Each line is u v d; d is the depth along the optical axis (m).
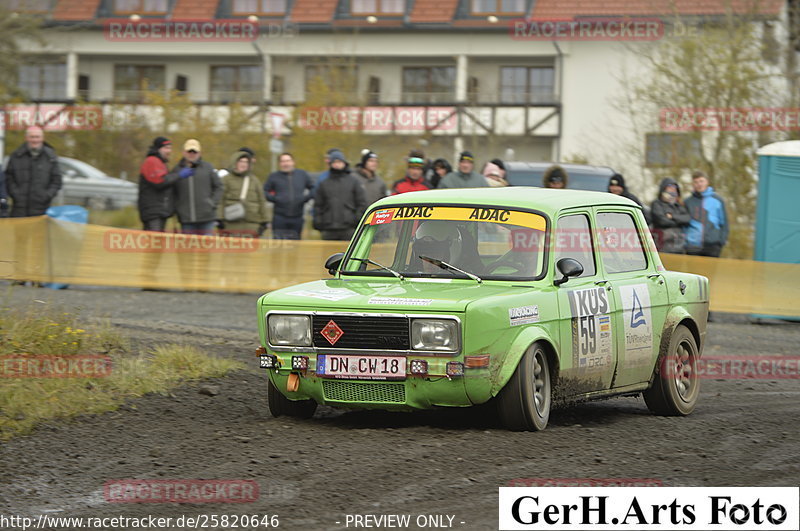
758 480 26.06
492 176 60.56
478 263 32.12
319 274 64.81
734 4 103.69
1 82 134.75
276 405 32.38
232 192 66.56
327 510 23.00
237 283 65.38
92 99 164.50
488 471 26.06
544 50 159.00
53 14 164.25
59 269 65.75
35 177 66.00
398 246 33.16
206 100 167.00
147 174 65.00
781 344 55.16
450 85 165.00
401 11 162.88
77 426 30.78
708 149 98.81
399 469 26.14
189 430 30.61
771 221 64.75
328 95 126.56
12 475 25.88
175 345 41.28
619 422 33.72
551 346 30.89
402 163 127.25
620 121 152.62
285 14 164.50
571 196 34.12
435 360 29.06
